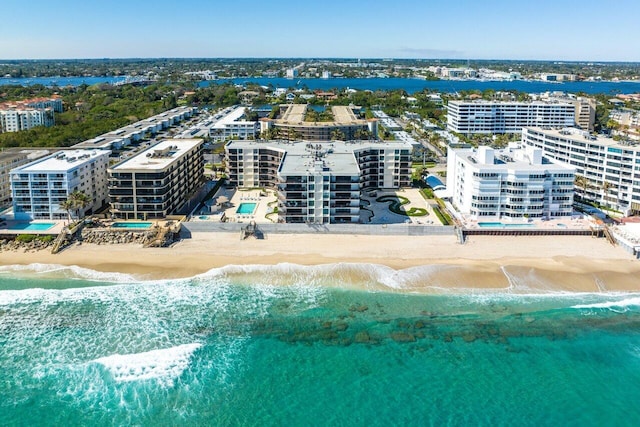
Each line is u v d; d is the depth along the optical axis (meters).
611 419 103.25
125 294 147.12
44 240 176.38
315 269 162.12
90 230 182.00
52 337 126.56
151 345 123.88
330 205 190.62
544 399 108.19
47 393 108.31
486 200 197.12
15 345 123.38
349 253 173.12
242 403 106.25
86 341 125.06
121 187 191.12
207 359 119.31
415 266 164.25
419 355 121.56
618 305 144.75
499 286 153.75
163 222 191.25
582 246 179.62
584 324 135.00
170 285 152.75
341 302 144.38
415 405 106.06
